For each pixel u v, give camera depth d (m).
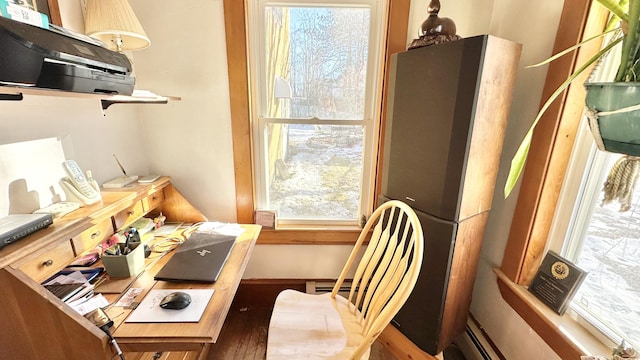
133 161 1.43
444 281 1.09
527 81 1.12
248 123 1.49
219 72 1.42
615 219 0.86
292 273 1.76
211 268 1.01
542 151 1.03
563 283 0.99
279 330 1.02
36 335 0.68
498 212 1.28
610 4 0.53
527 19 1.12
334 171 1.63
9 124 0.83
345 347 0.96
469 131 0.94
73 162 0.95
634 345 0.79
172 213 1.50
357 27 1.43
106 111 1.24
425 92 1.04
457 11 1.38
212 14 1.35
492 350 1.28
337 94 1.52
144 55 1.39
